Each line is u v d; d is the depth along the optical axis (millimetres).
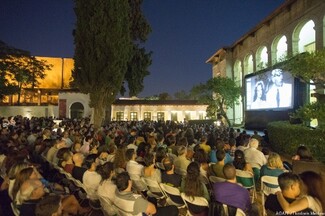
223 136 12320
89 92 20547
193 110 41750
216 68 45000
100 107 20422
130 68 28906
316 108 11406
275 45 28469
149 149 8078
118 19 20094
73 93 39125
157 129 16984
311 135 11641
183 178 5621
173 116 41406
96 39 19734
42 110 42281
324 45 20641
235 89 31766
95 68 19938
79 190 6305
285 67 15148
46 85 55938
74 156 6789
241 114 36500
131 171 6457
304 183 3887
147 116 41125
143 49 29141
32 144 10820
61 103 39188
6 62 41688
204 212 4742
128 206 4449
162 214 5074
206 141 10336
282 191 3922
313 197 3791
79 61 20406
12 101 48281
